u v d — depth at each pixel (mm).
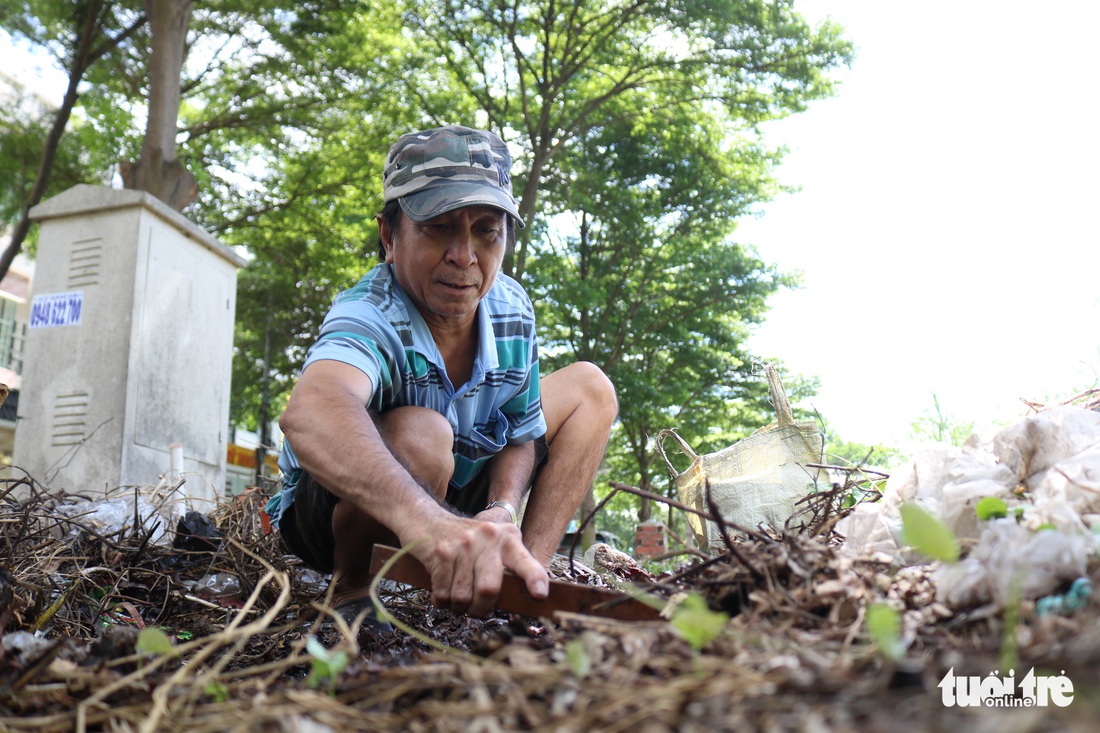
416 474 2107
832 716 746
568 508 2709
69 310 6453
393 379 2234
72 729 1017
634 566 3045
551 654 1074
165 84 10258
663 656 953
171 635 2207
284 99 14789
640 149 17797
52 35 13086
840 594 1110
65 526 3080
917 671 812
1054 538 1024
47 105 14422
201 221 15930
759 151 18219
